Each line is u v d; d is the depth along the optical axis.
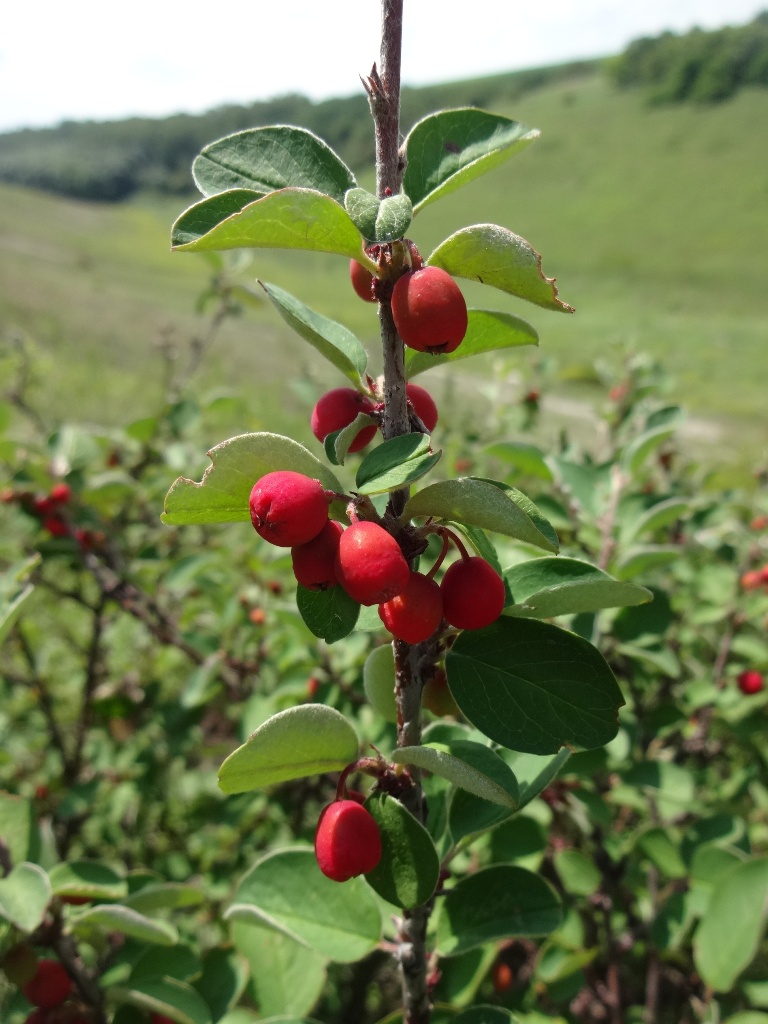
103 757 4.60
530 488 5.29
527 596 1.82
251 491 1.53
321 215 1.44
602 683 1.60
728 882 2.71
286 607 3.47
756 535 4.97
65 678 6.10
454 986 2.54
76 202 90.19
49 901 2.18
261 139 1.69
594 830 3.35
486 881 2.04
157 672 5.89
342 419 1.73
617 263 49.56
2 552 4.72
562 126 81.06
